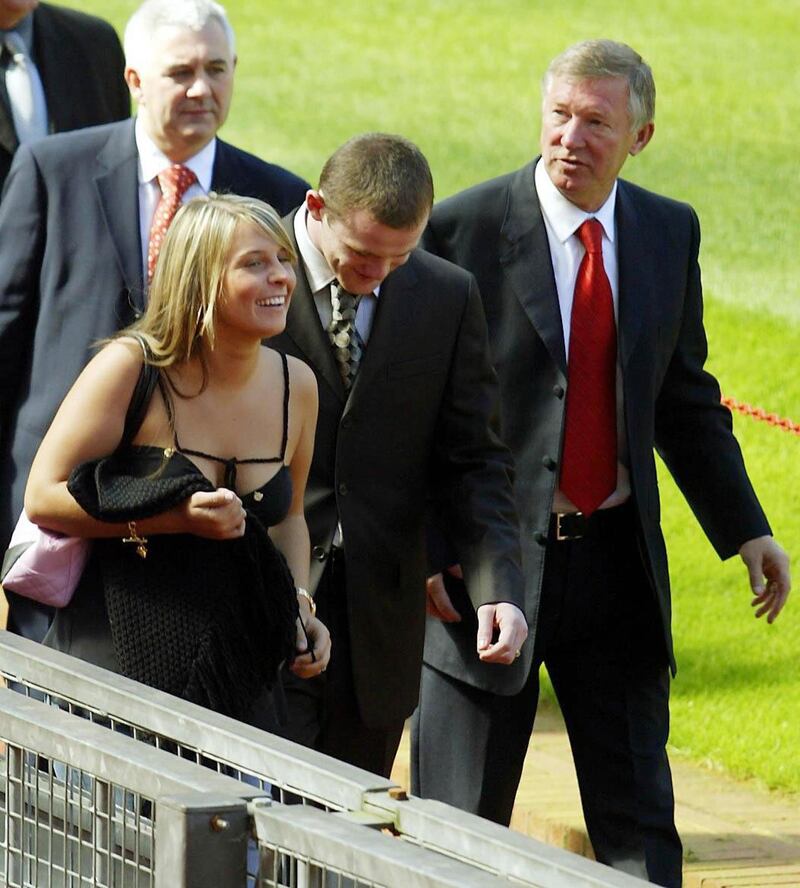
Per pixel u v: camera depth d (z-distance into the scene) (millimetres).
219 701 12125
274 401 12680
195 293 12039
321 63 45531
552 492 15414
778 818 18469
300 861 7941
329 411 14398
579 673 16031
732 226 34531
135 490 11812
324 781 8828
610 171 15461
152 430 12203
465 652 15633
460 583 15594
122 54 22875
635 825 15758
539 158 16078
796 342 30469
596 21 45219
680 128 38875
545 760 20391
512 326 15625
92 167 16719
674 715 21203
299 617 12852
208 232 12016
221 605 12117
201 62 16688
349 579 14430
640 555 15539
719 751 20172
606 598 15734
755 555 16516
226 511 11727
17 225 16562
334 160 13641
